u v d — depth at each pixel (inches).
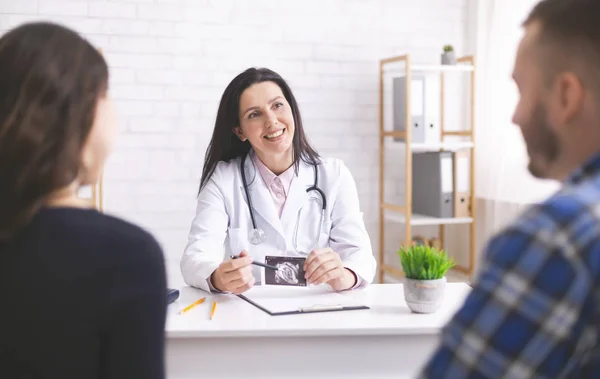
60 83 29.2
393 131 139.2
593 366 23.7
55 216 29.7
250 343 62.6
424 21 146.9
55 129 29.0
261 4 139.9
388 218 143.2
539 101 26.4
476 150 146.1
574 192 24.4
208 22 138.3
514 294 23.5
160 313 30.0
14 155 28.4
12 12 131.8
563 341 23.0
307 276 76.5
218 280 75.7
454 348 24.6
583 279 22.8
